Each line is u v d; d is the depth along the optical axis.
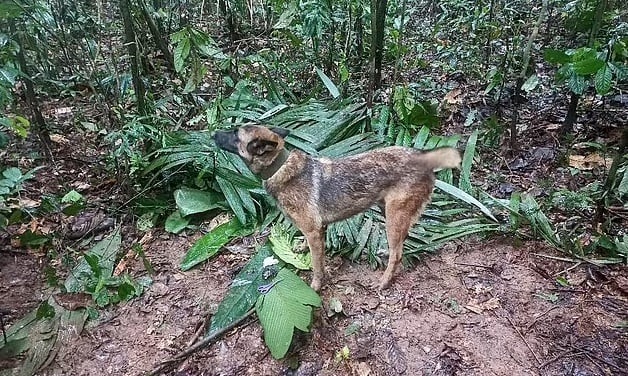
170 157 2.29
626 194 2.19
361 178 1.72
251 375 1.59
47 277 1.86
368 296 1.83
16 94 2.83
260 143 1.64
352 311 1.77
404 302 1.80
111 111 2.56
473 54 3.50
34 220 2.17
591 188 2.24
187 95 3.06
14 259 2.04
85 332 1.74
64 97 2.99
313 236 1.76
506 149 2.67
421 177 1.73
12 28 2.20
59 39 2.87
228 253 2.06
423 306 1.78
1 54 2.14
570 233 2.05
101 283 1.79
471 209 2.21
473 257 1.99
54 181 2.45
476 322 1.71
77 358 1.66
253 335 1.70
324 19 2.93
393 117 2.74
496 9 3.68
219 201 2.28
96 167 2.53
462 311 1.76
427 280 1.89
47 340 1.71
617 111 2.88
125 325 1.77
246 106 2.76
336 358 1.61
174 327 1.76
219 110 2.70
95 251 2.07
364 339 1.67
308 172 1.72
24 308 1.83
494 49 3.52
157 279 1.95
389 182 1.72
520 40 3.28
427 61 3.66
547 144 2.69
